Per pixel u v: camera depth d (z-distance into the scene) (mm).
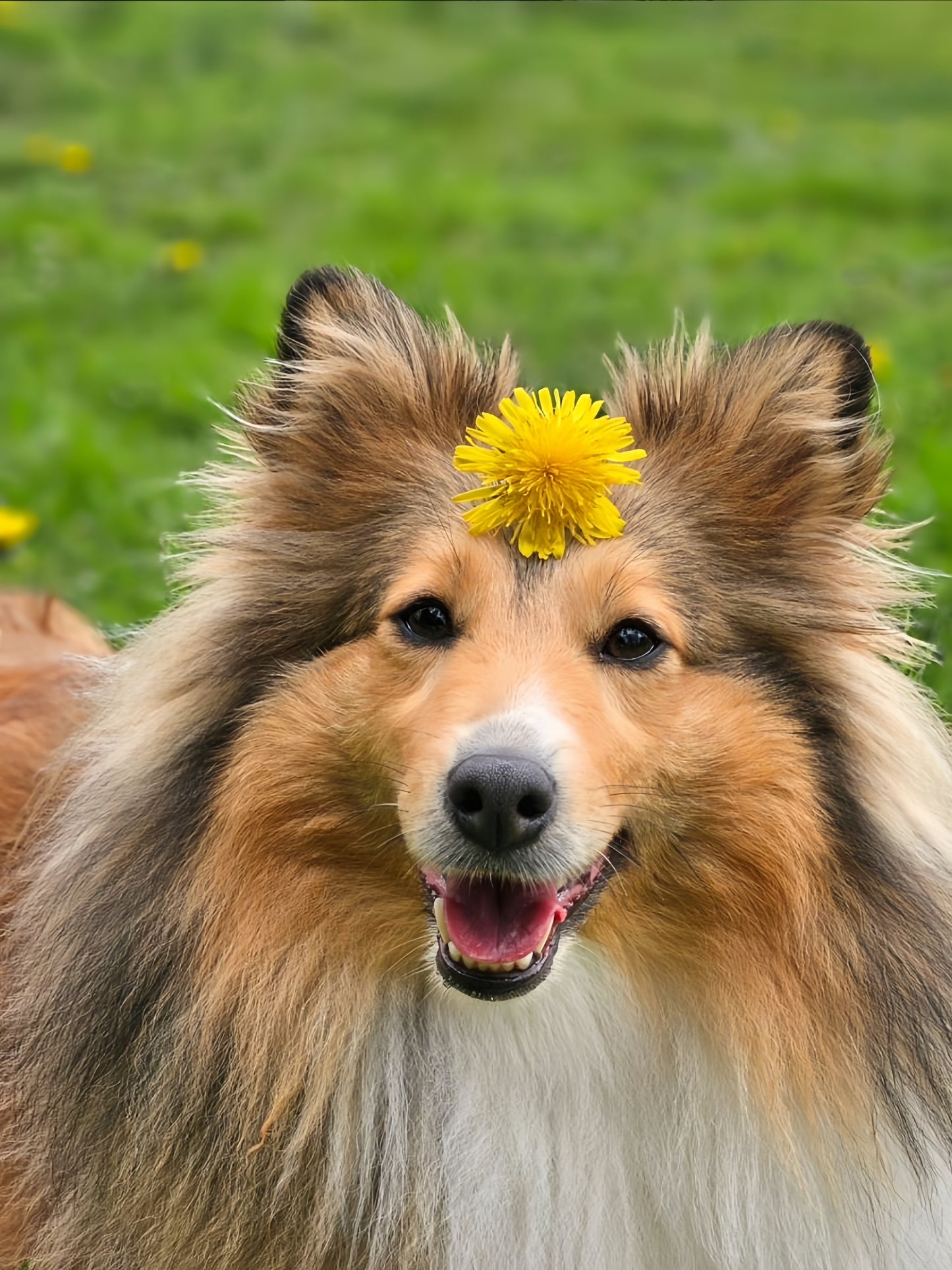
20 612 4902
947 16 20078
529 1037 3389
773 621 3402
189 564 3865
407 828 3146
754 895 3326
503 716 3072
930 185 12672
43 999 3502
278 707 3354
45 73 15391
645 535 3393
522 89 15961
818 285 10266
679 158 13734
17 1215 3754
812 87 16703
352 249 10898
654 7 20000
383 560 3424
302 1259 3383
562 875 3098
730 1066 3350
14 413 7742
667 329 9258
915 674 4965
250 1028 3350
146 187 12438
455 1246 3381
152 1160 3406
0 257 10578
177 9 17516
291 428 3613
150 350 8797
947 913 3350
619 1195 3400
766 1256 3363
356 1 18688
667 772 3271
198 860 3375
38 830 3848
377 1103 3396
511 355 3748
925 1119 3322
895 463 6969
